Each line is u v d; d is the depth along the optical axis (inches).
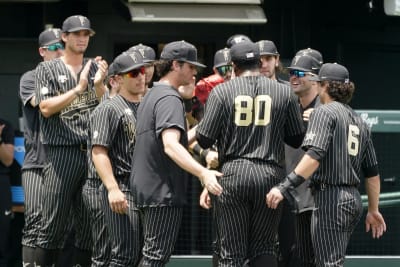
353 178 1082.1
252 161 1042.7
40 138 1210.0
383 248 1307.8
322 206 1077.8
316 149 1048.8
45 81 1183.6
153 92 1062.4
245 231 1057.5
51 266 1219.2
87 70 1154.0
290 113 1061.8
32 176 1222.9
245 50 1060.5
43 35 1264.8
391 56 1694.1
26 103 1227.9
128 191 1103.0
